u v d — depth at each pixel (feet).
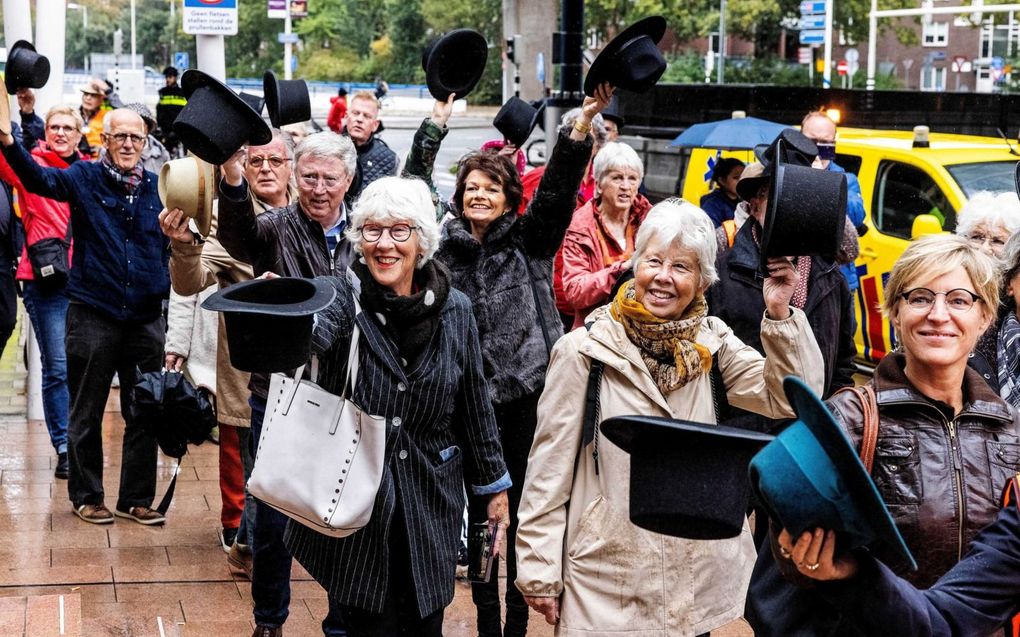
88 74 236.22
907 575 10.03
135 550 20.93
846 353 18.07
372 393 12.66
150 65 307.99
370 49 292.20
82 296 21.40
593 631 12.48
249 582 19.70
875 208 34.04
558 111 39.70
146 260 21.48
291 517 12.53
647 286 12.60
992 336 14.55
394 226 12.76
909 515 9.97
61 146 28.55
